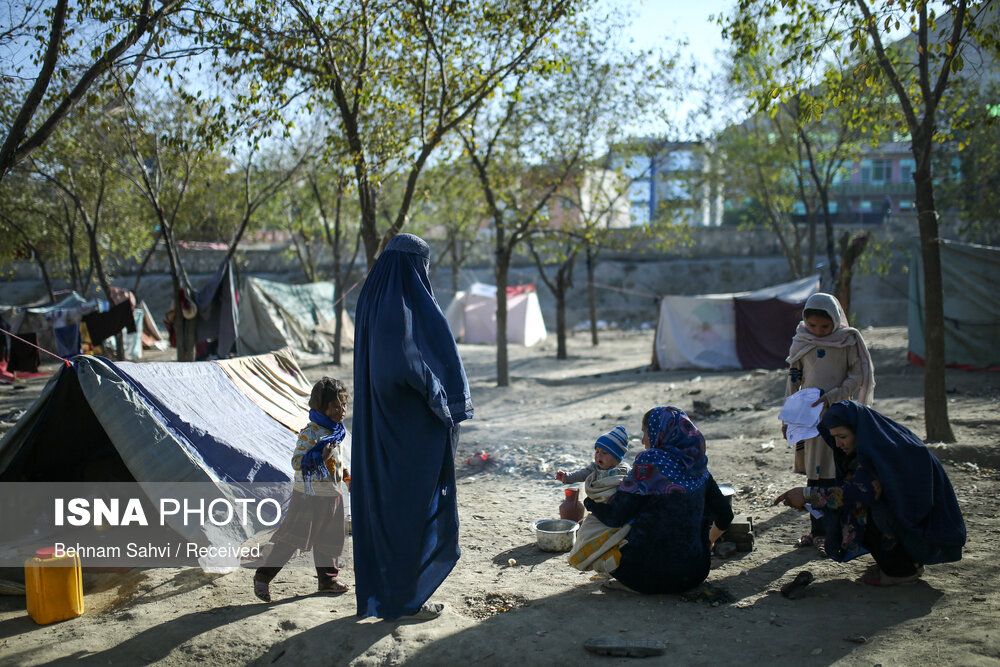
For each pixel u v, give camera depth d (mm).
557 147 17828
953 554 4344
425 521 4188
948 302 14781
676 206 21578
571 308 39562
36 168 17516
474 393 16922
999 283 14312
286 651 3994
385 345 4121
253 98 8695
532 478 8281
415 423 4188
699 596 4508
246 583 5090
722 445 9125
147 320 28281
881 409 10891
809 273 24219
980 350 14438
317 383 4926
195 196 21312
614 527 4551
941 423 8070
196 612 4598
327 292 26891
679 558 4461
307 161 19172
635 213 23250
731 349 19797
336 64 10008
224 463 5844
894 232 35312
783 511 6230
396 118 10406
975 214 17172
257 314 23578
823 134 22219
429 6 9250
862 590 4414
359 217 26109
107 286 19750
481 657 3801
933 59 7863
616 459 4824
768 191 24219
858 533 4398
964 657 3357
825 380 5609
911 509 4246
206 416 6336
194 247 28656
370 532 4188
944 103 9156
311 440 4785
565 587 4828
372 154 10125
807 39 7438
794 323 19469
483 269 41000
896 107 9383
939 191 19375
